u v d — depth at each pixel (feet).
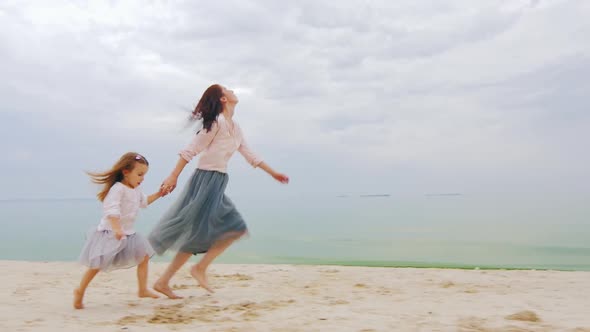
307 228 45.06
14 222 60.59
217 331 8.63
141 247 11.62
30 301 12.09
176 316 10.05
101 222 11.41
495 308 10.98
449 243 31.73
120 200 11.33
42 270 18.63
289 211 81.25
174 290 13.97
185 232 12.37
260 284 15.15
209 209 12.39
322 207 97.71
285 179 13.94
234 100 12.93
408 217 58.18
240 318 9.79
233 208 12.94
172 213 12.62
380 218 58.34
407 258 25.35
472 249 28.63
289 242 33.50
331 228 44.39
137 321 9.62
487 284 15.01
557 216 51.49
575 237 33.35
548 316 10.01
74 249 30.91
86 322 9.55
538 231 37.58
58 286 14.76
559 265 22.44
